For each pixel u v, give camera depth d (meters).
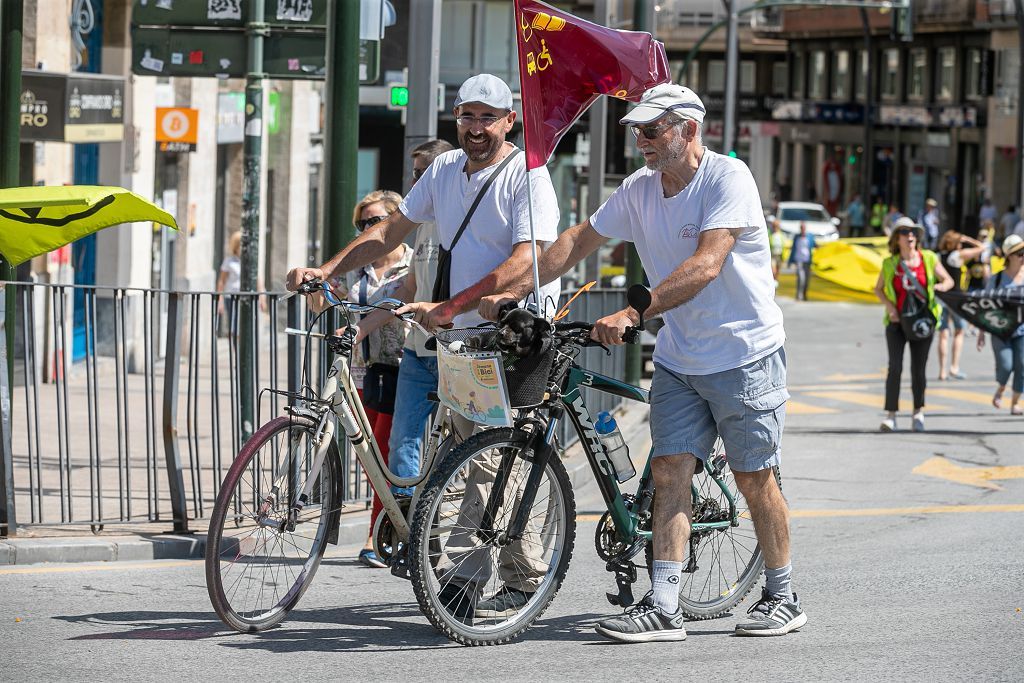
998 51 192.25
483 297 19.98
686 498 20.30
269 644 19.92
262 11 35.88
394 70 58.34
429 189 21.81
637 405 49.16
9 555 24.91
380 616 21.77
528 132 20.77
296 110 90.25
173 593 23.02
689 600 21.81
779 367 19.89
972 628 21.39
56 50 52.62
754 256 19.61
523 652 19.75
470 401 19.66
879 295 47.03
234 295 28.17
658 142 19.30
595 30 20.94
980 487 36.44
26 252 24.92
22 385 43.62
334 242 30.28
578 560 26.77
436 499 19.41
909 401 56.59
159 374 57.34
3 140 29.12
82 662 18.83
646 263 20.23
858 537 29.41
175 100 69.50
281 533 20.52
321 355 27.86
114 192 23.70
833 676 18.72
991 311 51.81
